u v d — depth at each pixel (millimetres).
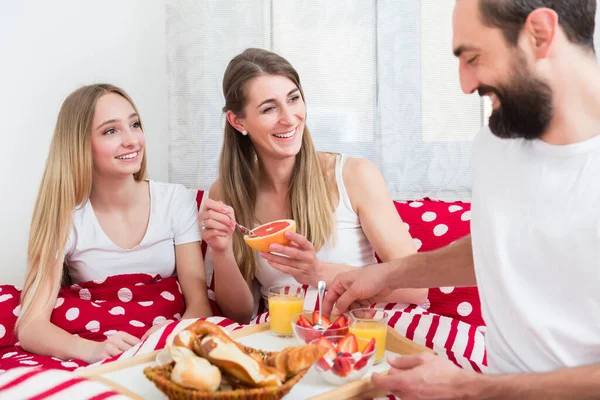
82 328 1887
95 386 1061
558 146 1062
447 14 2424
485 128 1279
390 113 2475
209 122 2586
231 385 1031
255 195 2076
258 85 1845
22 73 2418
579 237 1043
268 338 1463
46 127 2467
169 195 2201
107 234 2102
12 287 2129
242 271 2062
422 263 1438
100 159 2006
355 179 1998
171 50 2553
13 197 2447
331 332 1251
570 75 1002
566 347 1089
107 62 2531
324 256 1986
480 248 1208
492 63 1003
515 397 1027
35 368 1119
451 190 2492
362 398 1153
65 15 2453
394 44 2451
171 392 988
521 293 1123
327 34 2516
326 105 2541
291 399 1109
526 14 956
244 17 2537
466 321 1940
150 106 2611
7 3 2381
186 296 2098
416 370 1074
